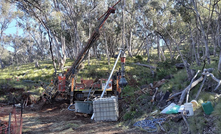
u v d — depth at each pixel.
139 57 31.23
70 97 12.78
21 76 25.28
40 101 14.45
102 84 12.16
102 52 57.97
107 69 24.84
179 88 9.77
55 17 22.75
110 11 10.94
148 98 9.59
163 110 7.94
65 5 30.84
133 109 8.84
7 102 14.28
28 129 8.07
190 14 18.05
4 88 16.55
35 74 25.89
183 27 23.98
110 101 8.78
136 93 10.59
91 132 7.36
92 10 31.88
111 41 46.41
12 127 6.95
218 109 6.59
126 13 36.03
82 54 12.59
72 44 42.12
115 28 40.62
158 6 27.42
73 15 31.31
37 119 9.90
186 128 6.38
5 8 32.69
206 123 6.22
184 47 37.62
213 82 9.04
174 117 7.01
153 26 25.44
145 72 20.09
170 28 25.88
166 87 10.16
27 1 21.31
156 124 7.18
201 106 7.12
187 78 11.04
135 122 7.85
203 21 24.70
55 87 13.99
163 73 15.48
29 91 15.97
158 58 33.19
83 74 22.47
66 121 9.35
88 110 9.88
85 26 37.59
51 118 10.13
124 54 9.71
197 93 8.35
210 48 36.97
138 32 41.09
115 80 12.24
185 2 16.91
